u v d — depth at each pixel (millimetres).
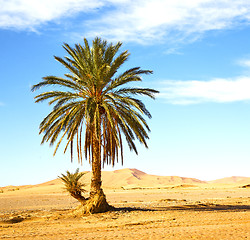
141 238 11555
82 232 14461
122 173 156125
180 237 11445
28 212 27234
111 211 22984
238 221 16172
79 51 23688
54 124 23297
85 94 24016
